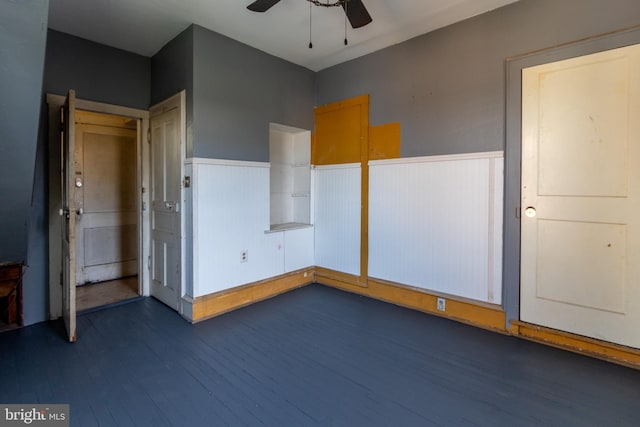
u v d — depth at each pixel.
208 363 2.22
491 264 2.72
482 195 2.74
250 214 3.34
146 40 3.12
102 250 4.13
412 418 1.70
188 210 2.94
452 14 2.71
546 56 2.41
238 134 3.20
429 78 3.01
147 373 2.09
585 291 2.33
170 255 3.23
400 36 3.09
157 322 2.89
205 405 1.79
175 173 3.09
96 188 4.06
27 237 2.54
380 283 3.45
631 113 2.13
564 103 2.36
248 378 2.05
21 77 1.59
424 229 3.09
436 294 3.03
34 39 1.50
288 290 3.79
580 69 2.29
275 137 4.10
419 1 2.52
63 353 2.34
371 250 3.52
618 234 2.20
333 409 1.77
